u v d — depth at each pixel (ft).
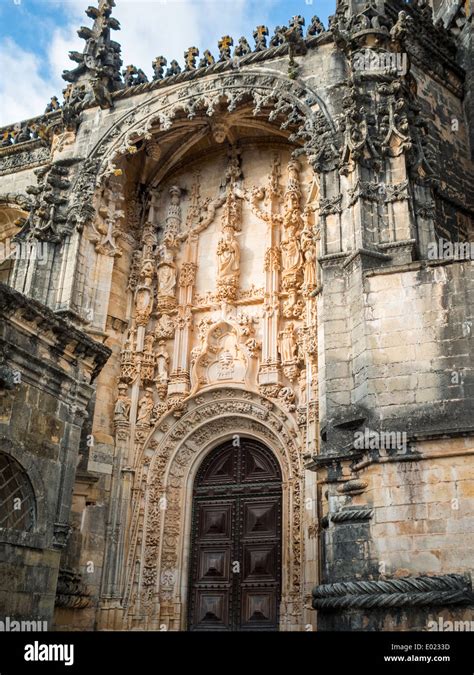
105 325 83.87
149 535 78.79
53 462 47.60
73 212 84.02
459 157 83.61
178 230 92.12
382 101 71.10
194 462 82.43
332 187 71.05
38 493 45.73
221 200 91.50
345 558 52.29
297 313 80.89
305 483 72.64
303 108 77.97
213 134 88.69
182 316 86.79
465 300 54.44
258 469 80.59
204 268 89.66
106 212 86.79
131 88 89.61
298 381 79.00
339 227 67.92
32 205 85.81
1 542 42.32
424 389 53.36
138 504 79.30
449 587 47.37
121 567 75.92
